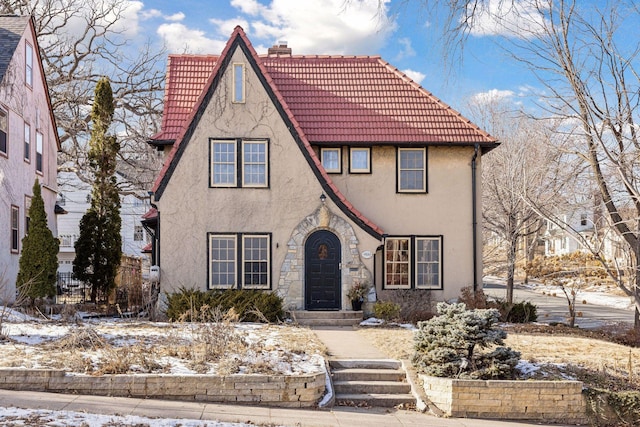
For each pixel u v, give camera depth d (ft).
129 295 75.82
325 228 67.67
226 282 67.36
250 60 68.39
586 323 80.23
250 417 33.94
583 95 51.98
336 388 41.91
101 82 77.66
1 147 71.05
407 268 72.49
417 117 73.77
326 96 75.41
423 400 40.11
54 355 40.11
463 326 41.52
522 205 80.12
